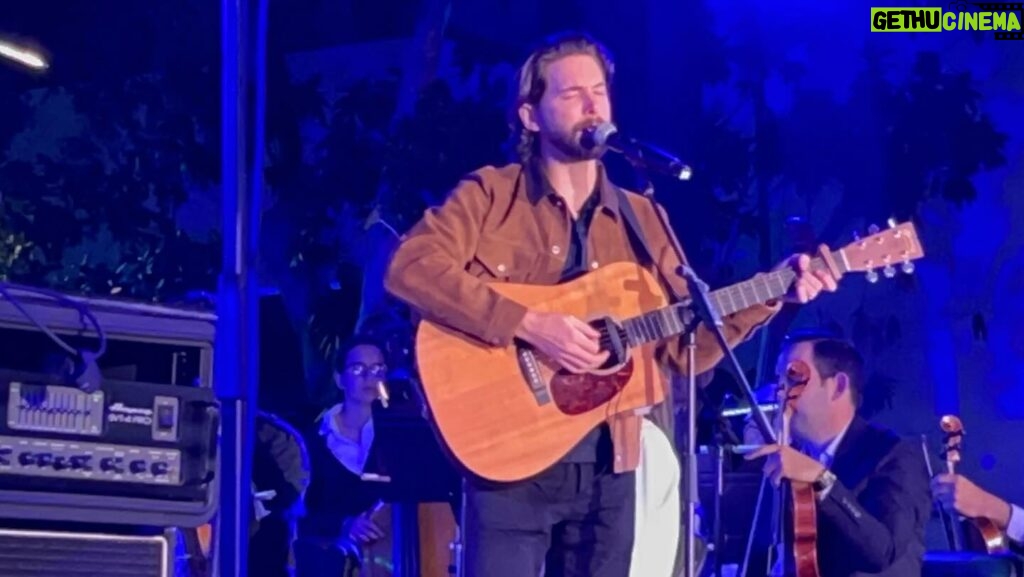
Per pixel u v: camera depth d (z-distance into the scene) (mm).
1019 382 15188
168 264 14094
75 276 14023
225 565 5770
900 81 15281
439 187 13617
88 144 14125
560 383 6734
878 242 7230
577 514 6750
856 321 15586
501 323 6637
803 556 8484
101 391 5398
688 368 6871
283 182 14055
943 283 15500
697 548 9383
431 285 6684
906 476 9008
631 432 6754
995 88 15258
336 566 10469
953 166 14789
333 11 15328
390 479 9320
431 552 10031
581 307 6824
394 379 10789
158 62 14148
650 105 14055
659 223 7145
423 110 13586
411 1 15281
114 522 5445
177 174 14188
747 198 15188
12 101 14750
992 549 10141
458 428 6652
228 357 5836
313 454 11000
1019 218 15258
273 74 14055
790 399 8734
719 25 15117
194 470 5570
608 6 14297
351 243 14477
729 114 15367
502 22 14969
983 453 15273
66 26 14234
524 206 6906
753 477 9594
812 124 15406
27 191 13914
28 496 5234
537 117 6926
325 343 14125
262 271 14273
